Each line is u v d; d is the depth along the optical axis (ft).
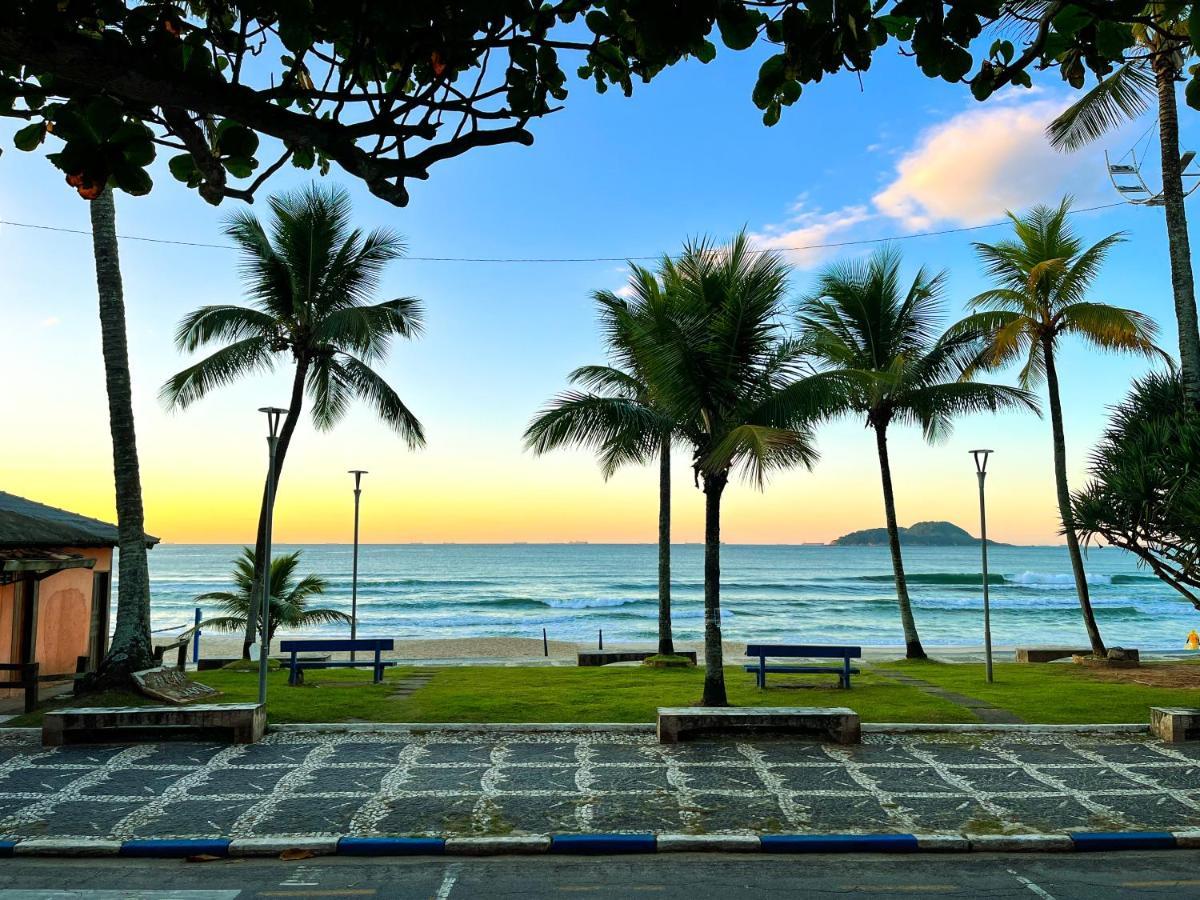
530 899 21.93
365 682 55.42
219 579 315.78
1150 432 45.85
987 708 45.50
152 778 32.48
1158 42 50.88
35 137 8.63
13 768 33.76
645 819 28.02
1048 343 66.74
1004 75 9.77
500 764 34.60
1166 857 25.57
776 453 39.17
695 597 248.52
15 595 54.85
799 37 9.06
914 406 71.15
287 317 63.72
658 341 43.11
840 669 52.34
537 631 170.50
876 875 23.85
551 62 9.59
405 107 8.40
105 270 46.39
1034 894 22.36
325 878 23.50
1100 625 177.78
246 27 8.34
